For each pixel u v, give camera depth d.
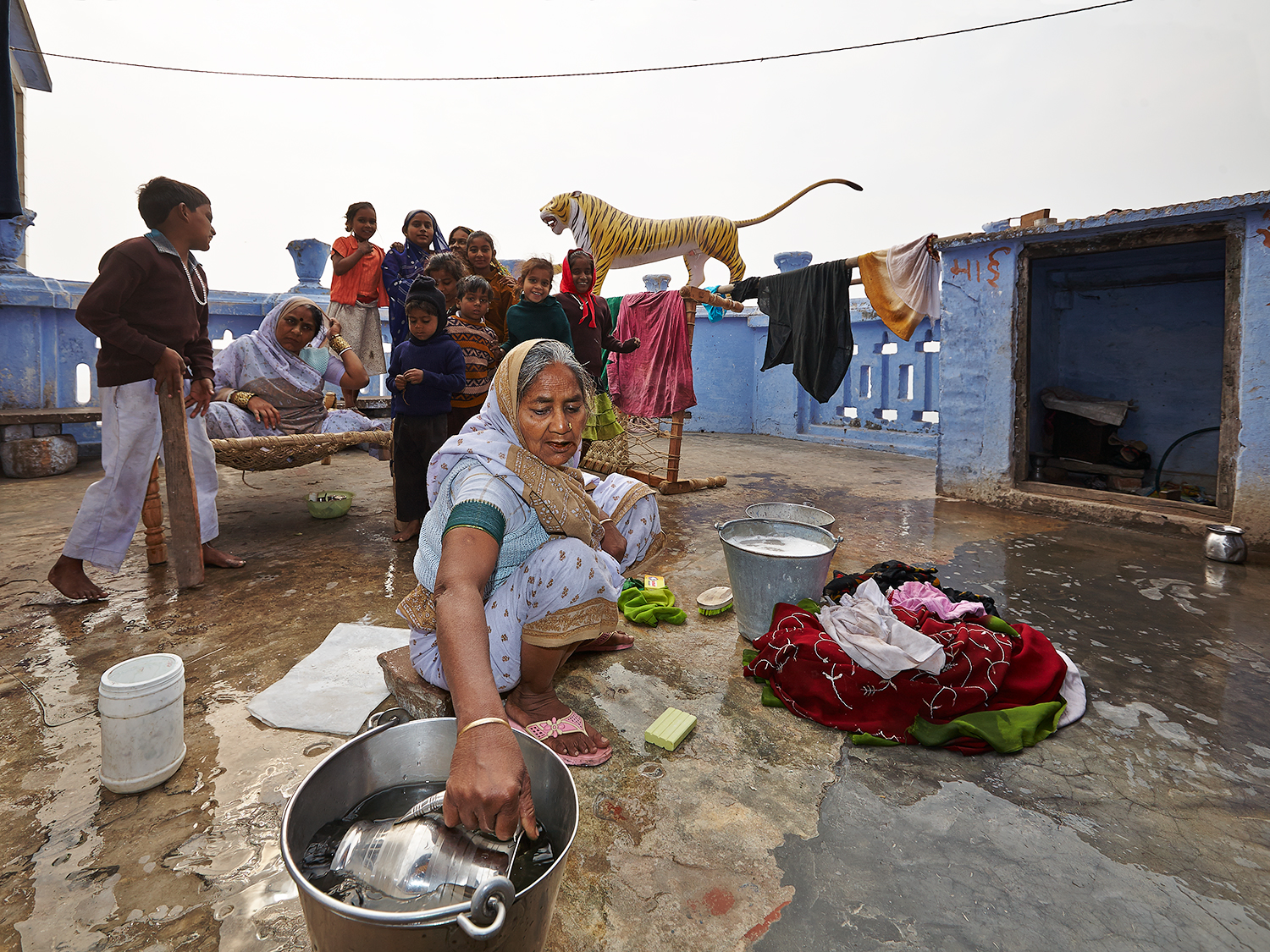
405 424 3.88
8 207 3.14
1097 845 1.62
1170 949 1.33
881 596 2.41
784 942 1.34
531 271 4.25
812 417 9.64
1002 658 2.18
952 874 1.53
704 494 5.70
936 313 5.57
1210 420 5.75
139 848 1.54
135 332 2.83
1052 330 6.35
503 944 0.98
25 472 5.89
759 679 2.38
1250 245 3.97
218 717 2.10
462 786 1.04
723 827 1.67
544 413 1.73
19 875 1.46
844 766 1.94
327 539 4.12
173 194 2.98
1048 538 4.34
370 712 2.12
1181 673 2.50
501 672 1.94
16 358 6.48
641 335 5.90
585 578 1.92
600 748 1.97
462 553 1.40
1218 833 1.67
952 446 5.49
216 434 4.12
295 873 0.97
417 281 3.80
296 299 4.50
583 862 1.55
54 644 2.60
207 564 3.55
